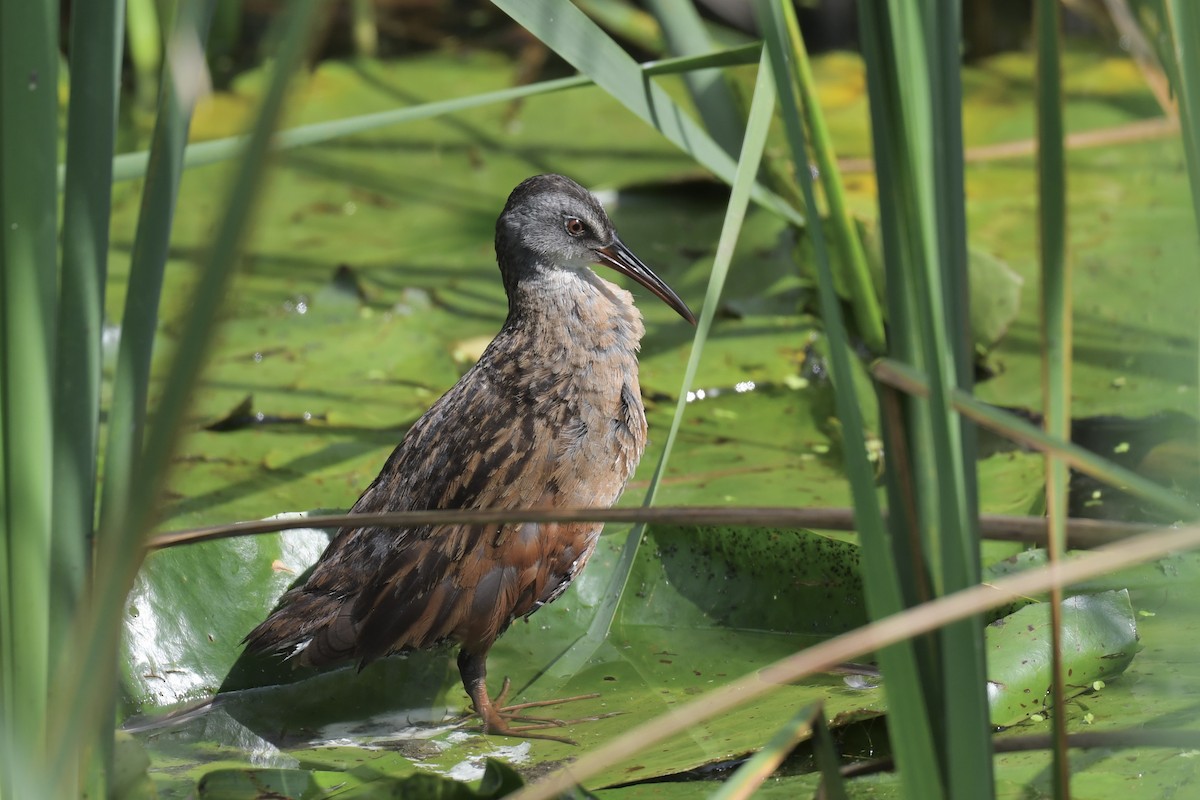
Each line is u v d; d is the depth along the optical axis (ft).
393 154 50.21
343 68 54.95
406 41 57.98
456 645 26.04
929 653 14.82
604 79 25.85
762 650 26.61
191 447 33.71
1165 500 13.56
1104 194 43.80
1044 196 14.48
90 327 16.10
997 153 43.45
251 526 16.29
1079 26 54.60
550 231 29.04
